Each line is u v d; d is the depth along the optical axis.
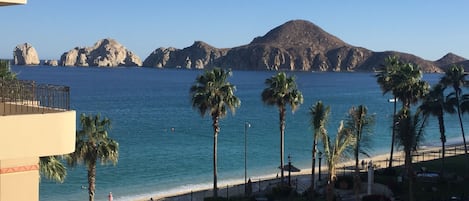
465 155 65.75
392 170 52.47
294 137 94.56
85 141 33.66
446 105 54.56
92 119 33.97
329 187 30.89
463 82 63.41
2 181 14.21
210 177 60.66
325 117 37.34
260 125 110.94
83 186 53.59
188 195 51.06
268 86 49.50
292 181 54.09
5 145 12.67
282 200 43.88
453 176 49.62
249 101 174.88
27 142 13.02
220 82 44.09
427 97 54.50
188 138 90.38
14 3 13.23
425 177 47.59
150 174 61.31
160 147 80.25
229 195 49.66
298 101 48.62
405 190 44.22
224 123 113.88
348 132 31.36
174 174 61.78
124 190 53.62
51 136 13.43
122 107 147.88
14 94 16.27
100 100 170.38
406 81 55.81
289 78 48.44
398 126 35.53
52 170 23.36
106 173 60.50
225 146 83.06
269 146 84.12
